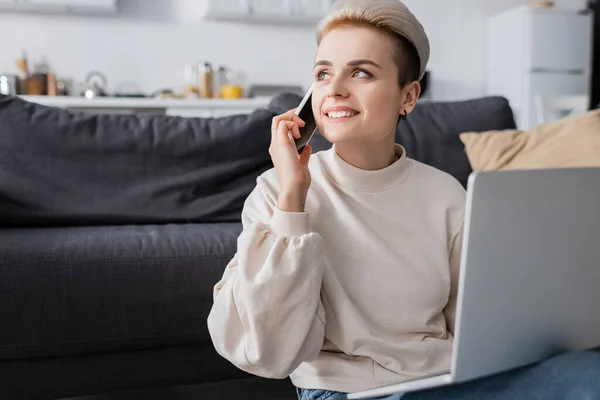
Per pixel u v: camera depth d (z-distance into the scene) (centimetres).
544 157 202
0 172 172
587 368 60
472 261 58
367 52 81
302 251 76
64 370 141
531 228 61
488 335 61
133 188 181
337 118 84
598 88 600
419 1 594
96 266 139
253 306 75
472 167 211
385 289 88
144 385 147
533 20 559
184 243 149
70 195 175
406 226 92
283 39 559
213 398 173
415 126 214
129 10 521
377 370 86
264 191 92
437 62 603
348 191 92
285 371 78
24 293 135
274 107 208
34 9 491
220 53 547
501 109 229
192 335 145
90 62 516
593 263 68
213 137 191
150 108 476
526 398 61
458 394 65
